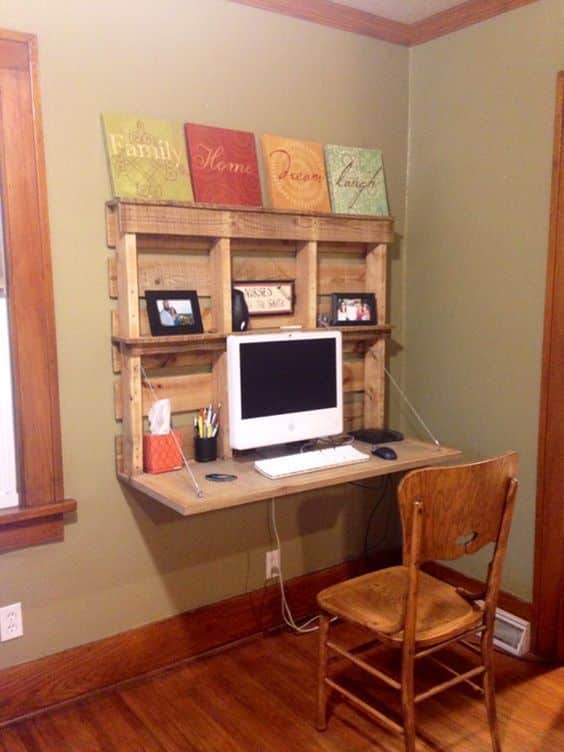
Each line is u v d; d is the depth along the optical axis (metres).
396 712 2.22
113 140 2.20
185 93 2.37
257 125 2.56
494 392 2.75
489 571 1.99
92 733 2.13
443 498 1.78
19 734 2.12
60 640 2.28
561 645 2.52
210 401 2.50
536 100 2.50
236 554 2.67
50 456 2.17
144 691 2.36
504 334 2.69
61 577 2.26
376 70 2.88
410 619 1.82
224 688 2.38
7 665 2.18
